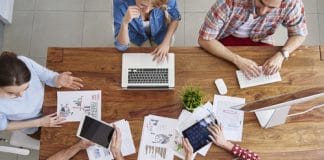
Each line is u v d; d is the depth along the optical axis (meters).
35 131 2.05
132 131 1.82
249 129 1.84
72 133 1.82
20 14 2.96
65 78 1.89
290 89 1.91
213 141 1.80
